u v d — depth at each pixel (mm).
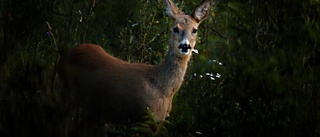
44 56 12258
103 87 11125
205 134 10523
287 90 9367
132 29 14109
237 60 10047
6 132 8492
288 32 9320
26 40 11547
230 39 11430
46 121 8602
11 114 8523
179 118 11359
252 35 9992
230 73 10570
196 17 11367
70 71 11555
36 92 8742
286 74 9367
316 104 9258
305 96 9258
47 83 9898
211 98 11023
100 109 11195
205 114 10672
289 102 9367
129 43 13719
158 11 14008
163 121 10719
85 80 11344
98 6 14422
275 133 9617
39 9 11875
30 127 8539
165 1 11352
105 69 11305
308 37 9117
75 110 8969
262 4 10047
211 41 14117
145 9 13977
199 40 14531
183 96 12500
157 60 13719
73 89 9680
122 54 13719
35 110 8594
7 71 8805
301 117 9344
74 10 14078
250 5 10234
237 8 10273
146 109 10875
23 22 10938
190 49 11070
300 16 9328
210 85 12227
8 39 9133
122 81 11055
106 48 13984
